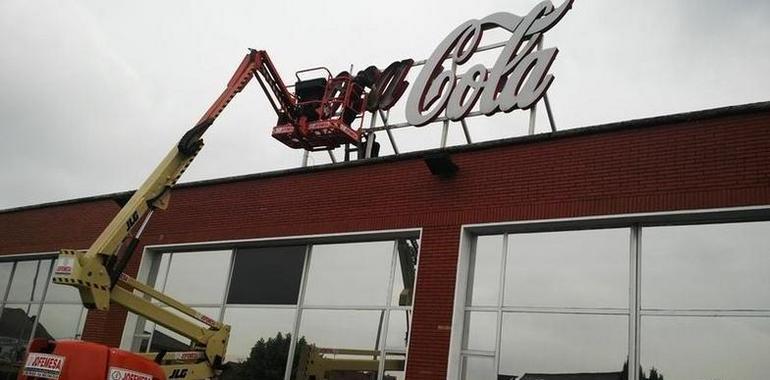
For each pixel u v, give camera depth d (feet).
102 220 52.37
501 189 33.99
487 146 35.27
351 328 36.83
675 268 28.89
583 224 31.42
